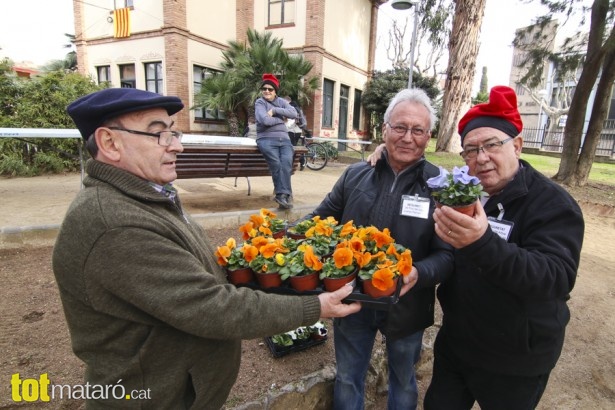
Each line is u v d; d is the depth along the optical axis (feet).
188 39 40.04
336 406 6.24
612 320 10.96
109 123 3.64
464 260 5.10
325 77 46.93
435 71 68.49
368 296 4.53
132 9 40.32
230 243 5.10
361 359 6.12
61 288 3.52
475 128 4.82
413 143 5.46
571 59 29.37
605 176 35.14
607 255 16.06
